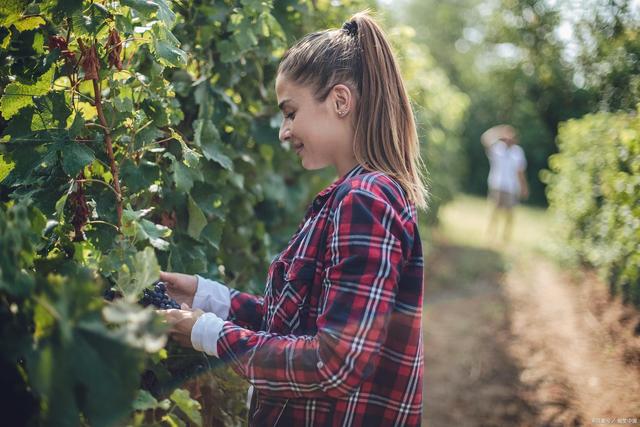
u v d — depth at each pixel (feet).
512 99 49.93
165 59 4.63
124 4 4.36
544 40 33.55
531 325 17.76
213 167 6.63
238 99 7.98
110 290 4.43
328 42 4.46
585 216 20.70
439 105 24.47
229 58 6.82
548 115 46.80
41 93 4.55
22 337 2.91
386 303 3.76
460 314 19.89
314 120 4.37
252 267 8.01
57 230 4.42
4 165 4.58
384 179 4.11
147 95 5.15
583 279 20.58
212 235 6.47
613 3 18.08
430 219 26.37
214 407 5.37
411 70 12.59
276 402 4.25
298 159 9.39
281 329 4.20
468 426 11.55
